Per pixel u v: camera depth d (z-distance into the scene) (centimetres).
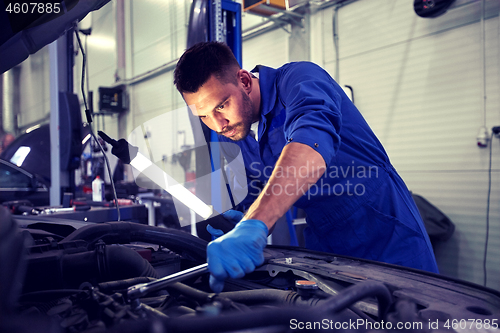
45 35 71
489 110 261
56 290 56
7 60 71
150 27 605
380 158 106
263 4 344
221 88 81
